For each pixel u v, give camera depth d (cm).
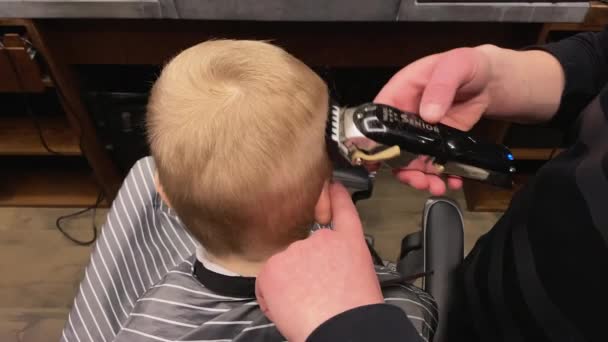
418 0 94
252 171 40
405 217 149
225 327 57
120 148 136
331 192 45
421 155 43
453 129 47
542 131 132
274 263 37
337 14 96
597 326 42
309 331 33
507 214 60
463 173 47
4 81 108
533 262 49
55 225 146
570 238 45
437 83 46
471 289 62
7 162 158
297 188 42
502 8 94
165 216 79
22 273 136
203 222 45
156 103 43
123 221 77
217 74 42
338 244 37
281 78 42
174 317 58
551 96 56
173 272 61
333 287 35
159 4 94
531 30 105
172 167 42
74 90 117
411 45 112
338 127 41
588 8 94
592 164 46
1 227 146
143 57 113
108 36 109
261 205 42
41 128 135
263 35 110
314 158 41
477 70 49
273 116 40
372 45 113
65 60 112
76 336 71
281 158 40
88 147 128
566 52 56
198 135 40
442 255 71
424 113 44
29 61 104
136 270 76
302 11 96
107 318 72
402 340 32
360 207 150
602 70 57
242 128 39
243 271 53
